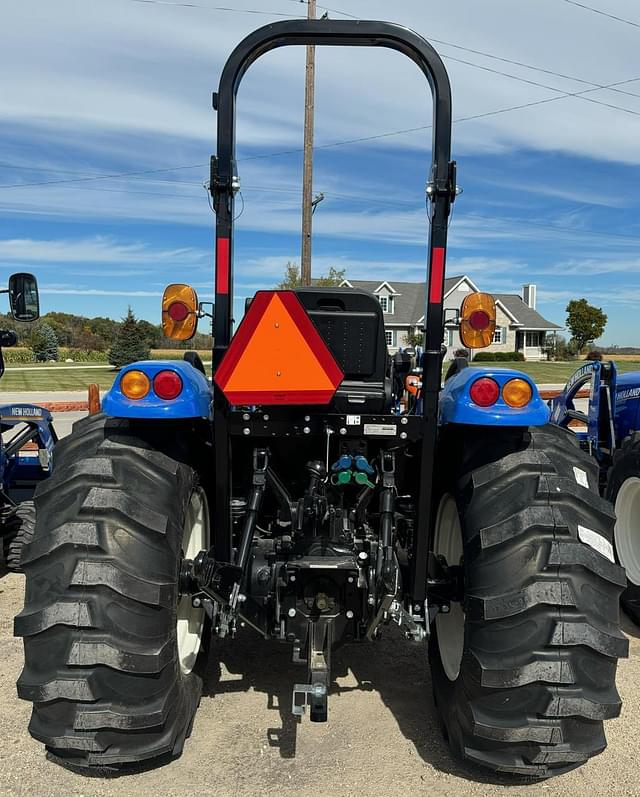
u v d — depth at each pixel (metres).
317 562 2.54
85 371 32.62
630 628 4.22
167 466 2.48
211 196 2.37
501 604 2.27
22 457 5.91
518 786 2.51
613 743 2.80
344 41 2.43
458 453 2.66
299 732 2.83
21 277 4.68
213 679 3.28
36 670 2.26
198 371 2.91
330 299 2.84
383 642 3.73
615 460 4.43
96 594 2.24
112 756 2.31
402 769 2.59
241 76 2.43
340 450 2.69
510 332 47.41
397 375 3.49
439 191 2.39
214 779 2.52
